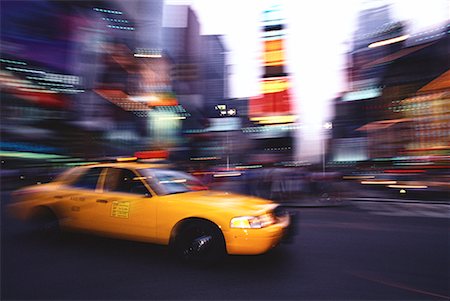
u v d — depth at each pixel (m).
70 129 40.66
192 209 4.07
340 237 5.74
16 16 37.16
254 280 3.60
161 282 3.50
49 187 5.27
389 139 30.78
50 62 41.25
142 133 61.38
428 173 14.94
